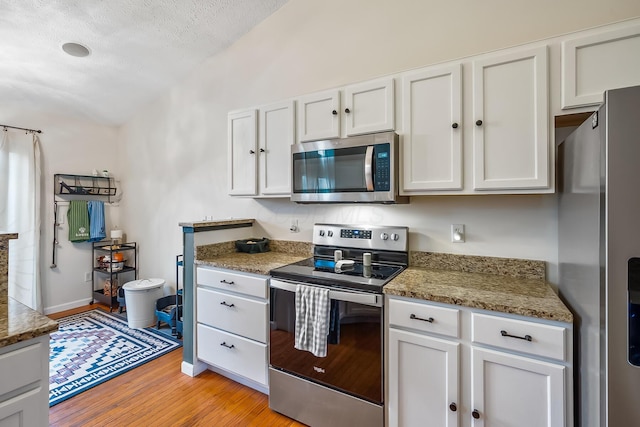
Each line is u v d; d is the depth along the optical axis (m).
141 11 2.34
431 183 1.70
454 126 1.62
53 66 2.87
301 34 2.52
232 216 2.99
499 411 1.34
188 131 3.29
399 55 2.13
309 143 2.05
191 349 2.35
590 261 1.08
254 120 2.34
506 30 1.81
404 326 1.53
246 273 2.06
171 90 3.41
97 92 3.34
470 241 1.92
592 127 1.05
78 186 3.78
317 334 1.71
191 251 2.33
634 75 1.28
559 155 1.57
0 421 0.96
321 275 1.81
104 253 4.03
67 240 3.74
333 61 2.38
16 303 1.30
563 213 1.51
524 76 1.47
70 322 3.32
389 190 1.77
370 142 1.83
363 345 1.63
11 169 3.28
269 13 2.63
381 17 2.19
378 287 1.59
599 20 1.59
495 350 1.35
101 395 2.08
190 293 2.35
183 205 3.38
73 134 3.77
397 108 1.80
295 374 1.85
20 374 1.01
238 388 2.19
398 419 1.56
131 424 1.82
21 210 3.32
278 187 2.26
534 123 1.46
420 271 1.92
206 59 3.06
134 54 2.82
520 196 1.78
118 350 2.71
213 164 3.12
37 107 3.45
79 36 2.53
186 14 2.44
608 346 0.94
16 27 2.38
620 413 0.93
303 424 1.84
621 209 0.91
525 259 1.76
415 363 1.51
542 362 1.26
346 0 2.32
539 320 1.27
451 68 1.63
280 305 1.90
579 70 1.37
